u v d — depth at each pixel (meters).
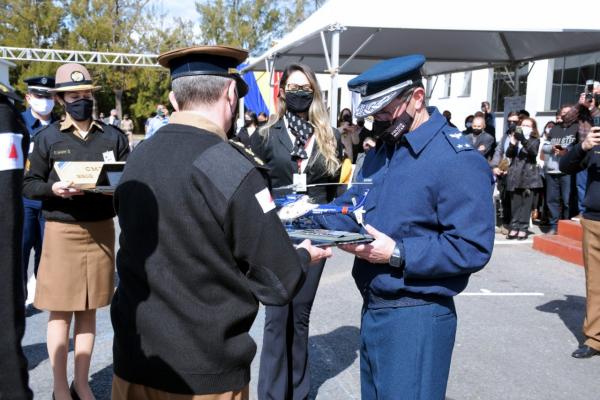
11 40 30.16
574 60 12.62
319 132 3.05
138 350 1.58
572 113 4.34
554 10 8.16
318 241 1.79
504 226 8.91
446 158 1.89
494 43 11.34
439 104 18.66
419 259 1.85
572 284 5.84
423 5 7.97
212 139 1.59
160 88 34.66
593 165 3.89
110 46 31.58
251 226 1.51
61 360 3.09
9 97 1.38
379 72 1.91
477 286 5.74
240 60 1.70
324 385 3.47
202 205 1.51
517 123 8.84
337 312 4.81
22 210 1.36
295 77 3.04
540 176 8.05
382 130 1.99
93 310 3.19
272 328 3.00
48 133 3.15
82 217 3.02
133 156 1.65
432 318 1.97
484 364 3.86
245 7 34.75
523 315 4.87
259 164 1.60
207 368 1.54
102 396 3.31
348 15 7.69
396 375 1.97
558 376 3.70
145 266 1.55
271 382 3.02
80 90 3.13
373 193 2.07
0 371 1.31
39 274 3.05
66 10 31.50
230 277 1.55
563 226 7.41
